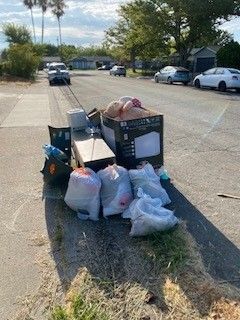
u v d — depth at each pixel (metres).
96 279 3.30
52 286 3.23
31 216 4.53
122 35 52.41
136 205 3.97
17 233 4.14
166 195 4.73
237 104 14.33
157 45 41.53
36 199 5.00
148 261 3.53
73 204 4.40
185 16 33.38
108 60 106.00
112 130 5.20
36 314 2.93
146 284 3.22
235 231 4.08
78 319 2.80
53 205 4.80
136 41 45.66
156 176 4.78
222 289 3.13
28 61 35.66
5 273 3.42
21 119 11.33
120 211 4.39
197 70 40.09
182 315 2.87
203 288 3.13
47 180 5.30
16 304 3.04
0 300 3.08
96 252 3.71
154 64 54.84
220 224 4.24
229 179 5.63
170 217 3.95
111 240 3.92
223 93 19.58
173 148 7.42
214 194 5.08
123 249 3.74
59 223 4.33
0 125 10.33
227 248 3.76
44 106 14.39
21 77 35.66
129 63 65.06
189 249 3.69
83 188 4.29
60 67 28.89
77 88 23.39
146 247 3.74
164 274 3.34
